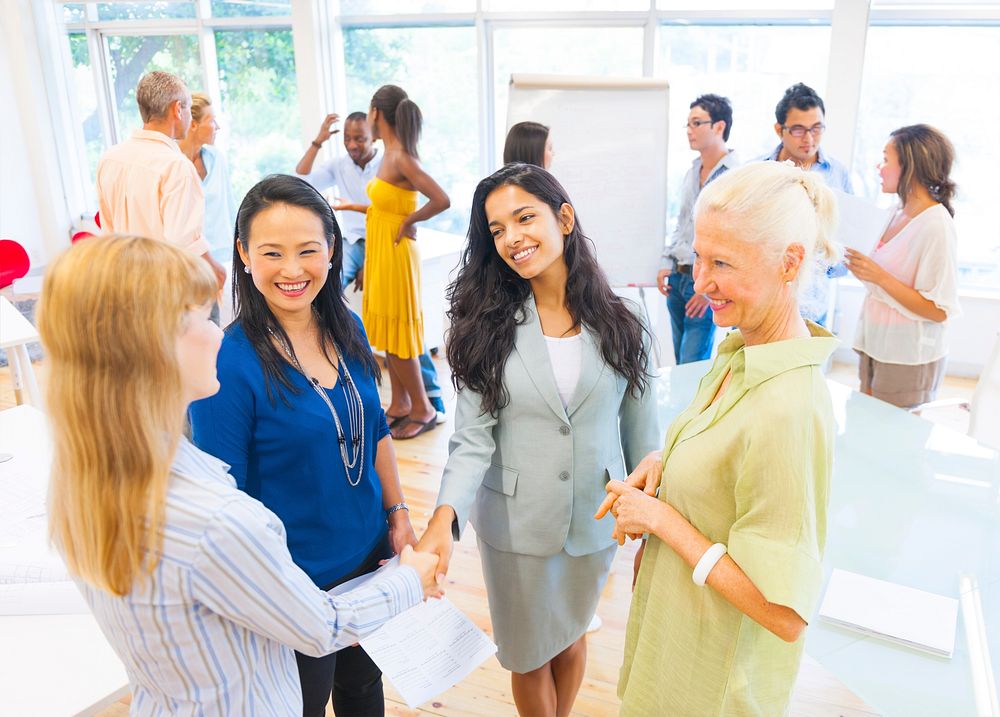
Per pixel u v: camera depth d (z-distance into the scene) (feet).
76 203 21.25
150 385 2.69
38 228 20.97
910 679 4.11
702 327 11.68
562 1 15.92
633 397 5.46
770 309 3.40
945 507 5.90
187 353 2.86
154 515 2.73
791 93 10.81
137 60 20.22
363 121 14.03
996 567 5.12
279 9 18.20
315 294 4.51
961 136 14.57
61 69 20.43
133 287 2.63
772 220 3.19
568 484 5.05
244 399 4.30
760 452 3.24
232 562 2.87
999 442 8.02
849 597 4.74
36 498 5.50
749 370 3.34
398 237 11.43
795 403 3.22
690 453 3.65
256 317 4.44
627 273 11.26
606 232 11.05
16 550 4.82
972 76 14.21
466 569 8.96
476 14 16.34
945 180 9.03
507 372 4.92
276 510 4.61
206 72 19.25
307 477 4.59
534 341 4.94
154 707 3.19
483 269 5.08
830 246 3.44
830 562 5.19
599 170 10.87
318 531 4.75
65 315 2.60
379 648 4.90
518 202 4.67
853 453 6.85
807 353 3.29
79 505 2.72
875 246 9.16
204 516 2.82
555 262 4.98
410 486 10.83
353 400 4.81
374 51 17.79
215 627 3.00
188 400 2.95
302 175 14.62
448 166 17.92
